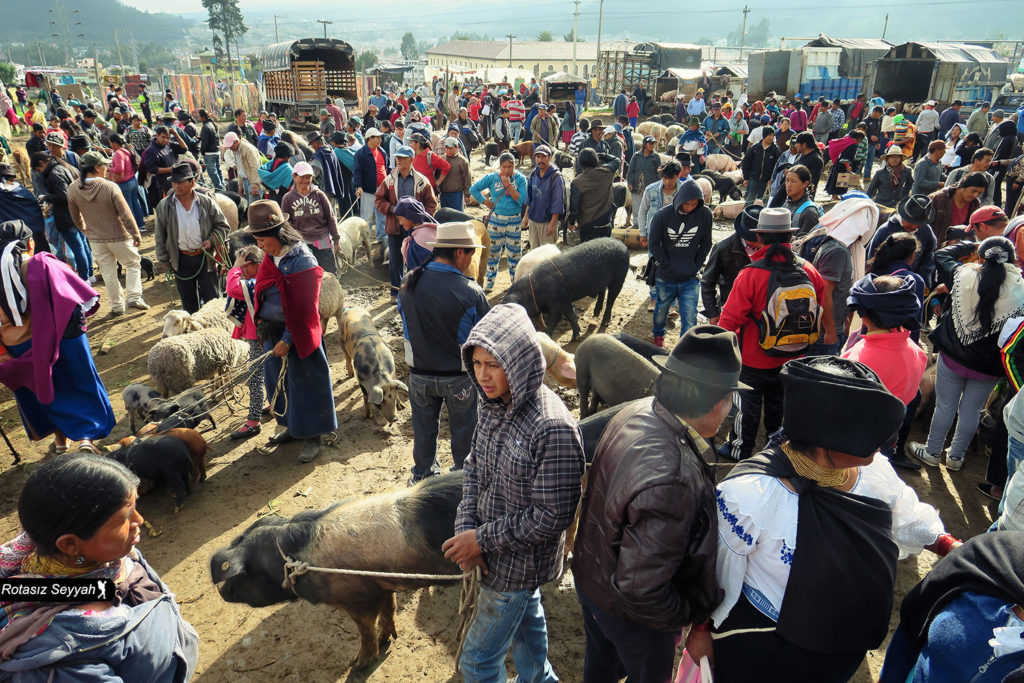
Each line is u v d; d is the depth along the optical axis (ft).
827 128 65.00
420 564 10.91
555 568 8.50
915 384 12.26
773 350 13.91
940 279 18.60
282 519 11.37
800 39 105.81
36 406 16.21
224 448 18.19
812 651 6.57
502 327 7.31
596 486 6.97
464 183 31.68
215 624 12.33
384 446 18.10
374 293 29.43
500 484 7.93
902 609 7.10
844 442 5.97
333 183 34.71
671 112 106.73
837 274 14.90
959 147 43.88
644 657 7.44
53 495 5.53
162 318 26.40
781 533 6.31
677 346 6.61
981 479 15.88
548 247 26.76
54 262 15.30
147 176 39.78
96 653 5.74
